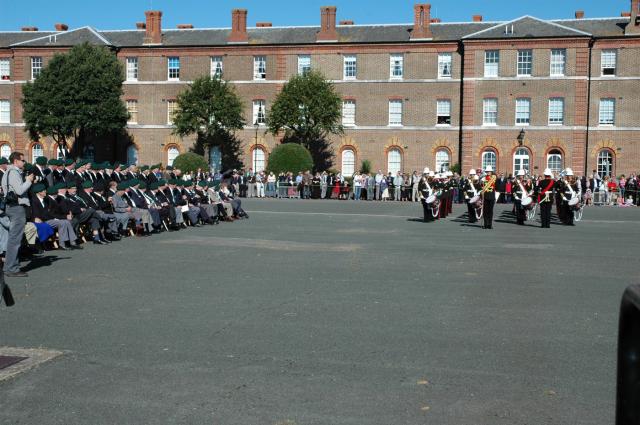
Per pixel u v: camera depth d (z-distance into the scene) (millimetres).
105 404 7207
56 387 7738
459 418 6812
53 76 58094
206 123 58125
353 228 27469
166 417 6844
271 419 6785
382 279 14758
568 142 56438
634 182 48750
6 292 10844
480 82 57750
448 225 29531
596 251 20062
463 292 13305
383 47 60000
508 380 7973
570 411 7012
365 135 60531
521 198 30453
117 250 19500
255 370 8336
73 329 10336
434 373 8227
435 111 59312
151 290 13398
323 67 61219
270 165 55531
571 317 11188
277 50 61844
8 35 68875
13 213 14805
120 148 64312
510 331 10250
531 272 15883
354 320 10906
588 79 56406
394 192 53219
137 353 9062
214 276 15086
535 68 56844
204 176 53250
